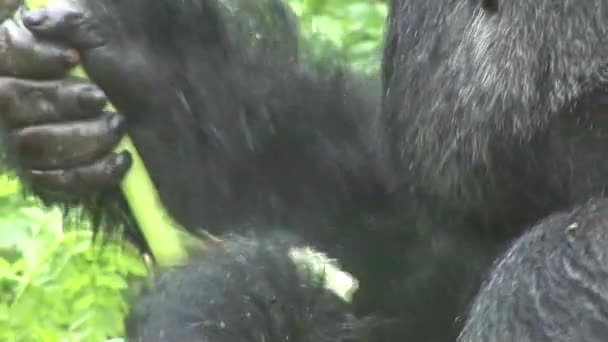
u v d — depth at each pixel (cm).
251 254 731
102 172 711
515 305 605
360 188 789
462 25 667
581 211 627
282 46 805
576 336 592
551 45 645
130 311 752
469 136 666
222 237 759
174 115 754
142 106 748
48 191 727
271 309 711
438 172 683
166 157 754
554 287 603
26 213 916
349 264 786
